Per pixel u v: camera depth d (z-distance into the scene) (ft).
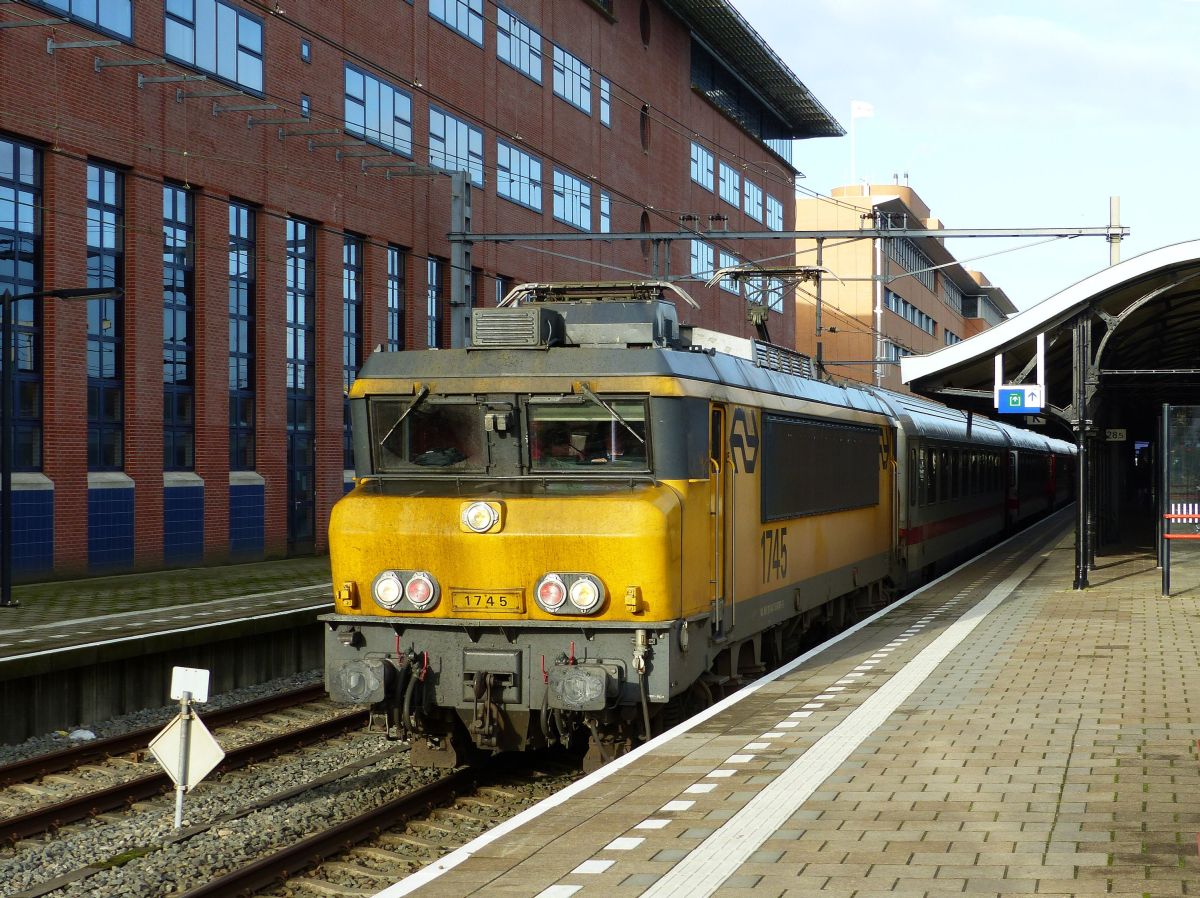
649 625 34.47
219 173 91.45
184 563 89.51
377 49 109.19
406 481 37.78
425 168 104.78
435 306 119.65
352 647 36.70
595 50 150.00
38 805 37.47
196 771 33.91
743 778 28.94
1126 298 73.20
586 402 36.68
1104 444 104.53
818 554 52.26
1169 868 21.90
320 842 31.09
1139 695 38.11
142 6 84.43
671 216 171.73
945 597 67.05
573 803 27.22
